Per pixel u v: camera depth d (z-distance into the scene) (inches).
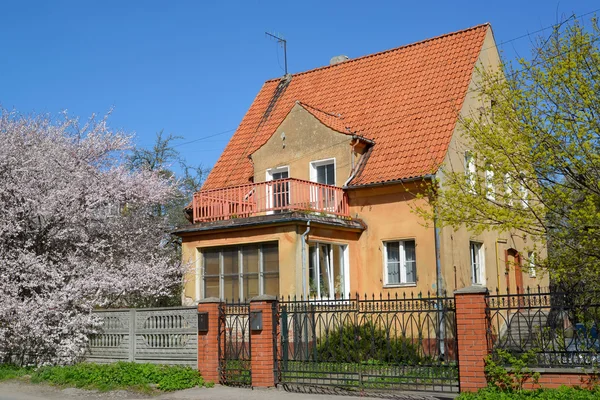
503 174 526.3
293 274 707.4
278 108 1033.5
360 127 881.5
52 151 733.3
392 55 994.1
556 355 430.6
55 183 721.6
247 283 754.8
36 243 703.7
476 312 446.3
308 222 717.9
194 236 794.2
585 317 422.3
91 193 730.2
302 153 853.2
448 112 818.8
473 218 530.6
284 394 496.1
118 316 620.7
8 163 705.0
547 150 502.0
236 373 544.1
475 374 441.4
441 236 741.9
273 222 719.1
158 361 590.6
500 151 519.5
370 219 796.6
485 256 817.5
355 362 517.7
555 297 435.5
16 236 688.4
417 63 943.7
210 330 555.5
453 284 749.9
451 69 888.3
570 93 507.5
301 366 526.0
